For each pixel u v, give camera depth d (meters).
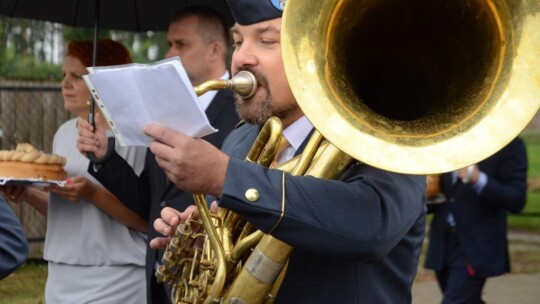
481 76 2.51
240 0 2.81
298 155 2.82
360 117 2.45
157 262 4.21
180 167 2.49
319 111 2.43
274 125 2.63
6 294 7.93
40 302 7.71
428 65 2.72
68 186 4.38
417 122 2.48
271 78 2.79
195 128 2.50
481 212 6.05
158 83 2.44
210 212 2.86
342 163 2.66
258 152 2.70
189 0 5.27
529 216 13.15
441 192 6.12
